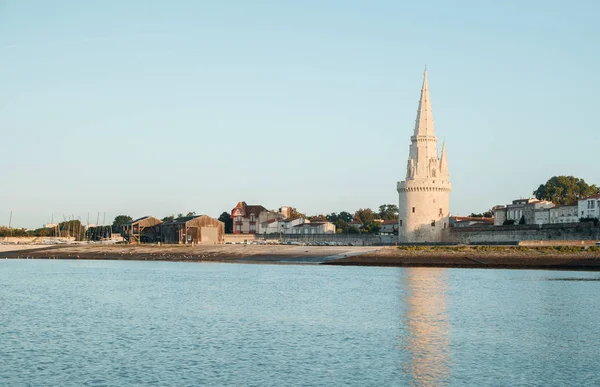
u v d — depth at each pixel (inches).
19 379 1589.6
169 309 2709.2
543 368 1711.4
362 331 2196.1
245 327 2268.7
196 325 2308.1
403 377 1621.6
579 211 7066.9
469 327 2276.1
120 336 2098.9
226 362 1752.0
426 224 6727.4
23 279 4195.4
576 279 3961.6
